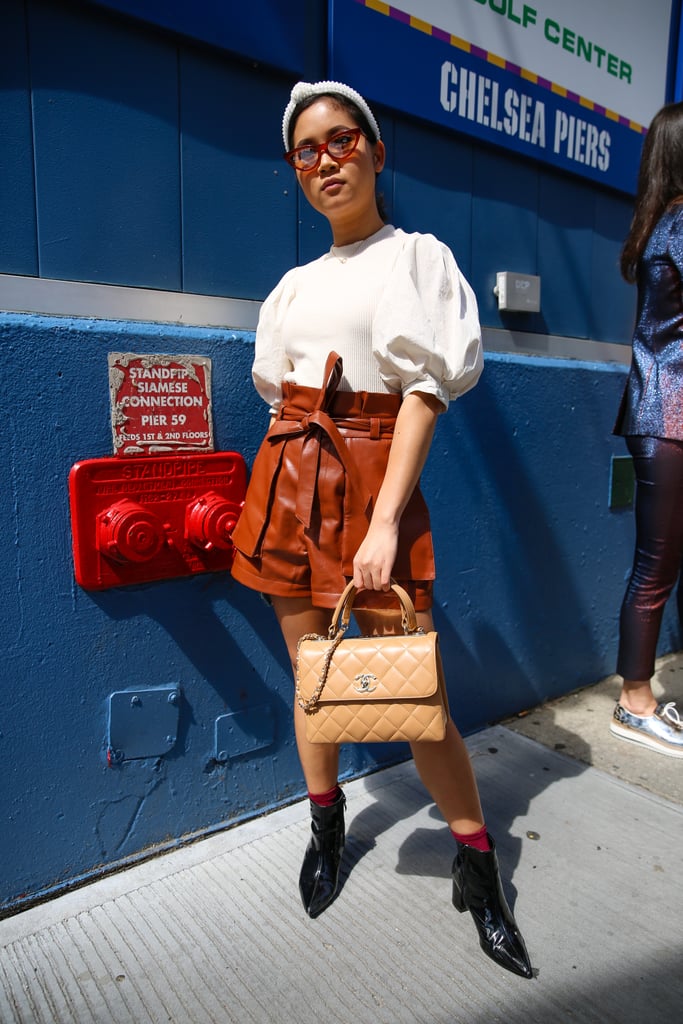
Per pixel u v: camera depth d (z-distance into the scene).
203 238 1.84
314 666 1.34
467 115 2.31
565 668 2.84
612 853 1.90
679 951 1.58
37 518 1.61
